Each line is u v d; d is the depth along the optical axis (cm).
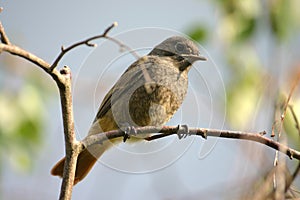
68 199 830
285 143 856
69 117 827
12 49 735
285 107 868
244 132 870
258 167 796
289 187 826
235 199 772
